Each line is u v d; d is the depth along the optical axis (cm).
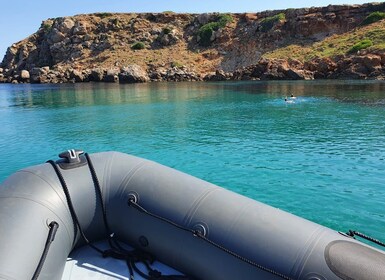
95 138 1353
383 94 2584
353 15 5341
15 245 301
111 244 404
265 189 816
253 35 5850
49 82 5244
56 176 379
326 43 5069
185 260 356
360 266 280
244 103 2322
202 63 5578
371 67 4066
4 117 1923
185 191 376
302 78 4325
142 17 6875
